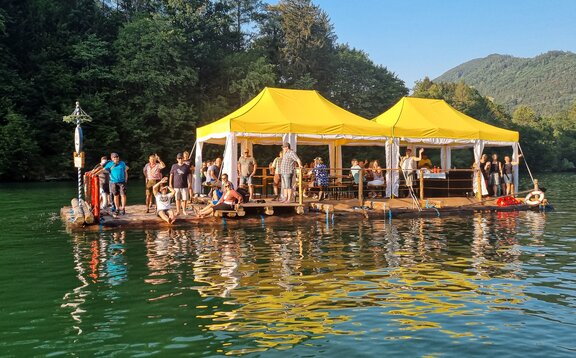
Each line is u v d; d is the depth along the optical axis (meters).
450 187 23.67
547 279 9.80
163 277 9.88
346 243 13.75
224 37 78.44
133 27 61.62
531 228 16.81
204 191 24.81
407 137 22.42
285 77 77.62
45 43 58.19
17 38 58.06
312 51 77.88
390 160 22.27
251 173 19.95
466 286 9.26
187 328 7.04
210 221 17.14
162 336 6.74
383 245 13.45
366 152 70.00
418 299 8.41
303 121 20.73
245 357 6.05
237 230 16.16
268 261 11.37
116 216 17.36
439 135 22.95
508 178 24.36
